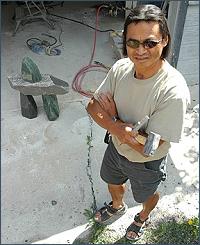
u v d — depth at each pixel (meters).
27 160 3.47
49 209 3.10
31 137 3.68
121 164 2.37
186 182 3.32
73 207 3.12
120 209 3.01
